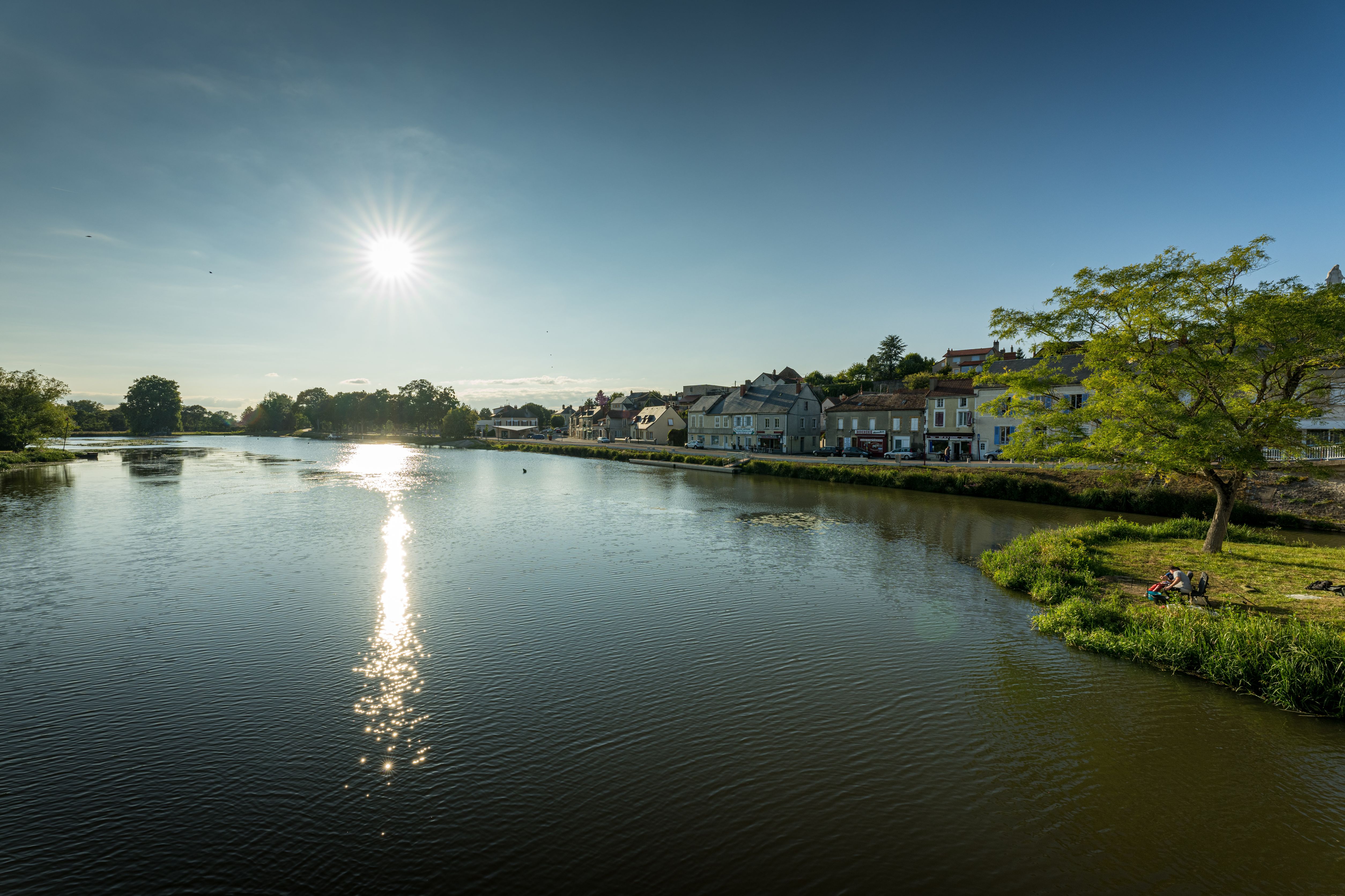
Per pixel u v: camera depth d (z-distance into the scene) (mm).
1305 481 35312
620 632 18109
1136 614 17328
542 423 197000
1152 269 23234
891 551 28422
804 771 11258
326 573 24500
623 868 8922
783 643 17219
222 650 16766
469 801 10398
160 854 9156
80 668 15547
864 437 74688
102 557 27062
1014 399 27875
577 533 32688
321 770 11273
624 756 11750
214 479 60531
